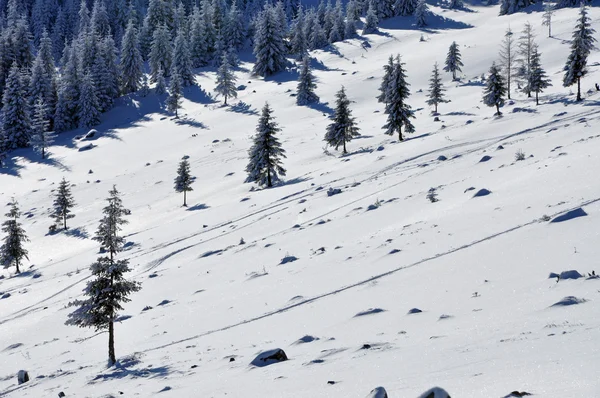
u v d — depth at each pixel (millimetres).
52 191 72812
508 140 38188
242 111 94062
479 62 94500
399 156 46219
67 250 52688
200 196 59188
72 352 18797
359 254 19969
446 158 38281
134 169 76312
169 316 19672
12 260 50031
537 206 17391
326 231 27375
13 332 25828
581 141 27578
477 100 72375
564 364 4617
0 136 91000
